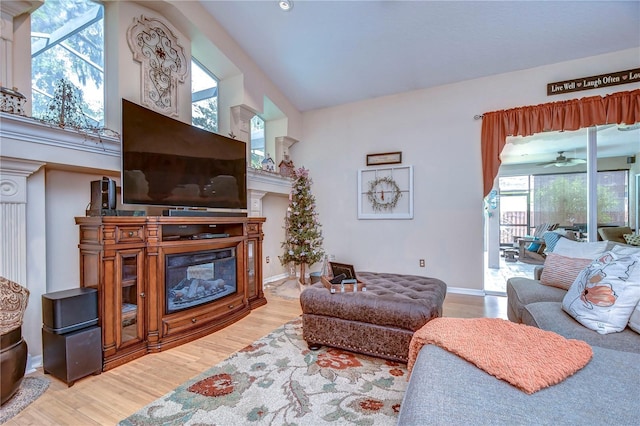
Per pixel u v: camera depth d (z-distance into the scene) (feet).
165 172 8.50
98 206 7.11
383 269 14.58
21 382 5.61
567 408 2.68
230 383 5.94
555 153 12.63
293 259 14.32
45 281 6.77
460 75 12.64
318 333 7.34
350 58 12.37
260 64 13.16
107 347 6.55
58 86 7.06
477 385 3.05
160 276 7.60
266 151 16.08
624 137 11.05
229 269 10.00
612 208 11.24
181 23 10.05
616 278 5.05
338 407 5.18
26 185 6.34
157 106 9.52
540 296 6.97
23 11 6.59
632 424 2.48
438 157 13.46
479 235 12.69
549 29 9.95
